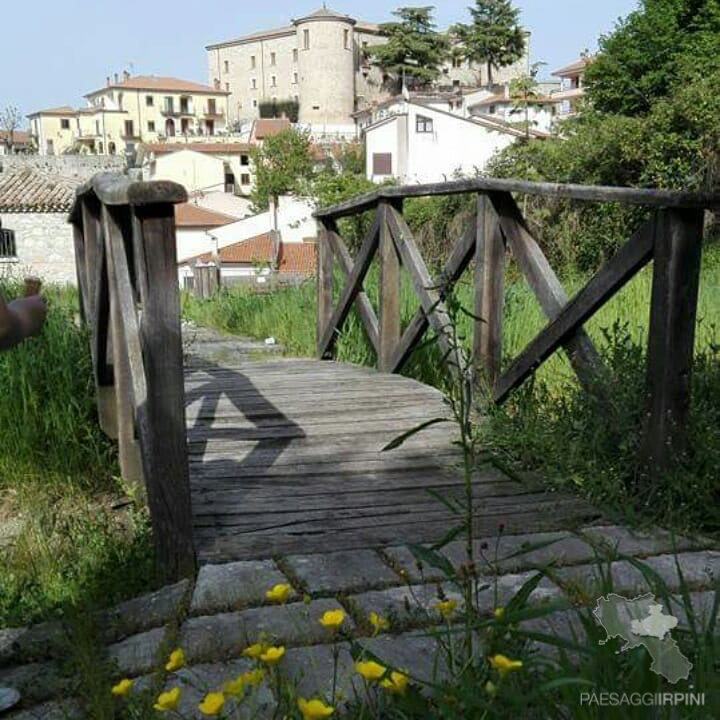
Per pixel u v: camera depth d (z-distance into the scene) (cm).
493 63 8838
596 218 1152
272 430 438
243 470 369
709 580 244
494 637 166
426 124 4497
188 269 3706
